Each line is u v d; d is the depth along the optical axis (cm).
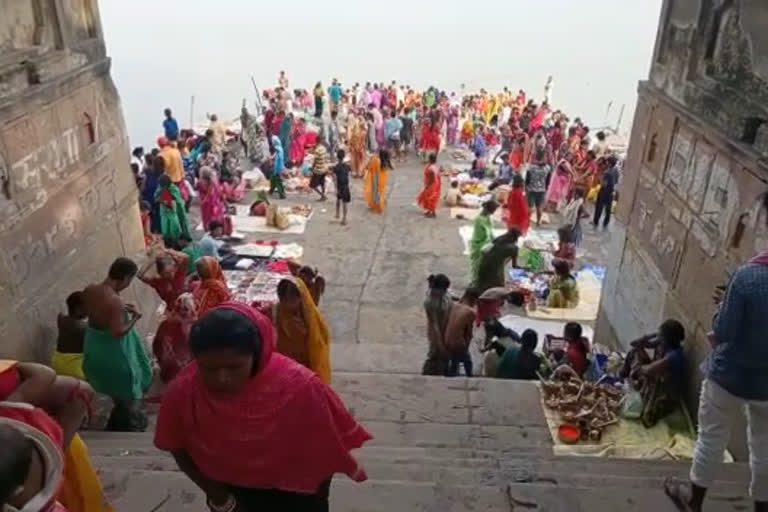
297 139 1689
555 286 1045
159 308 938
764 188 495
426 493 357
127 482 355
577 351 718
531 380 670
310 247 1273
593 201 1462
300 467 207
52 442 179
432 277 763
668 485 365
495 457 500
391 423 584
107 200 793
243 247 1238
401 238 1327
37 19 648
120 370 550
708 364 329
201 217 1368
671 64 720
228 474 207
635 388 617
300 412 200
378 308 1067
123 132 847
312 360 548
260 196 1420
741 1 572
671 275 674
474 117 2084
